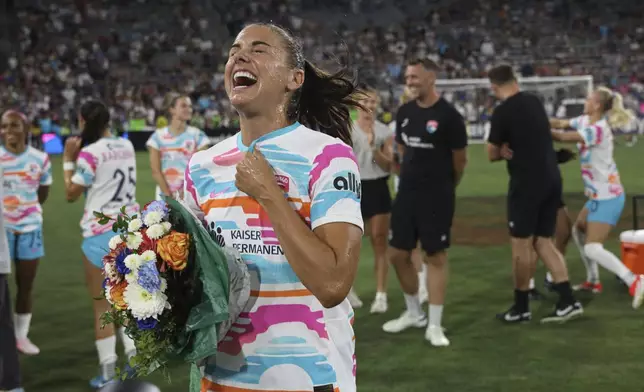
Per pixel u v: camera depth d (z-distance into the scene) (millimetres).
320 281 1936
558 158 6621
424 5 39531
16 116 5691
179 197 2381
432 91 5590
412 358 5348
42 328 6414
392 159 6395
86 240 5043
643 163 18781
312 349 2115
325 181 2061
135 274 2055
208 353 2049
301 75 2201
